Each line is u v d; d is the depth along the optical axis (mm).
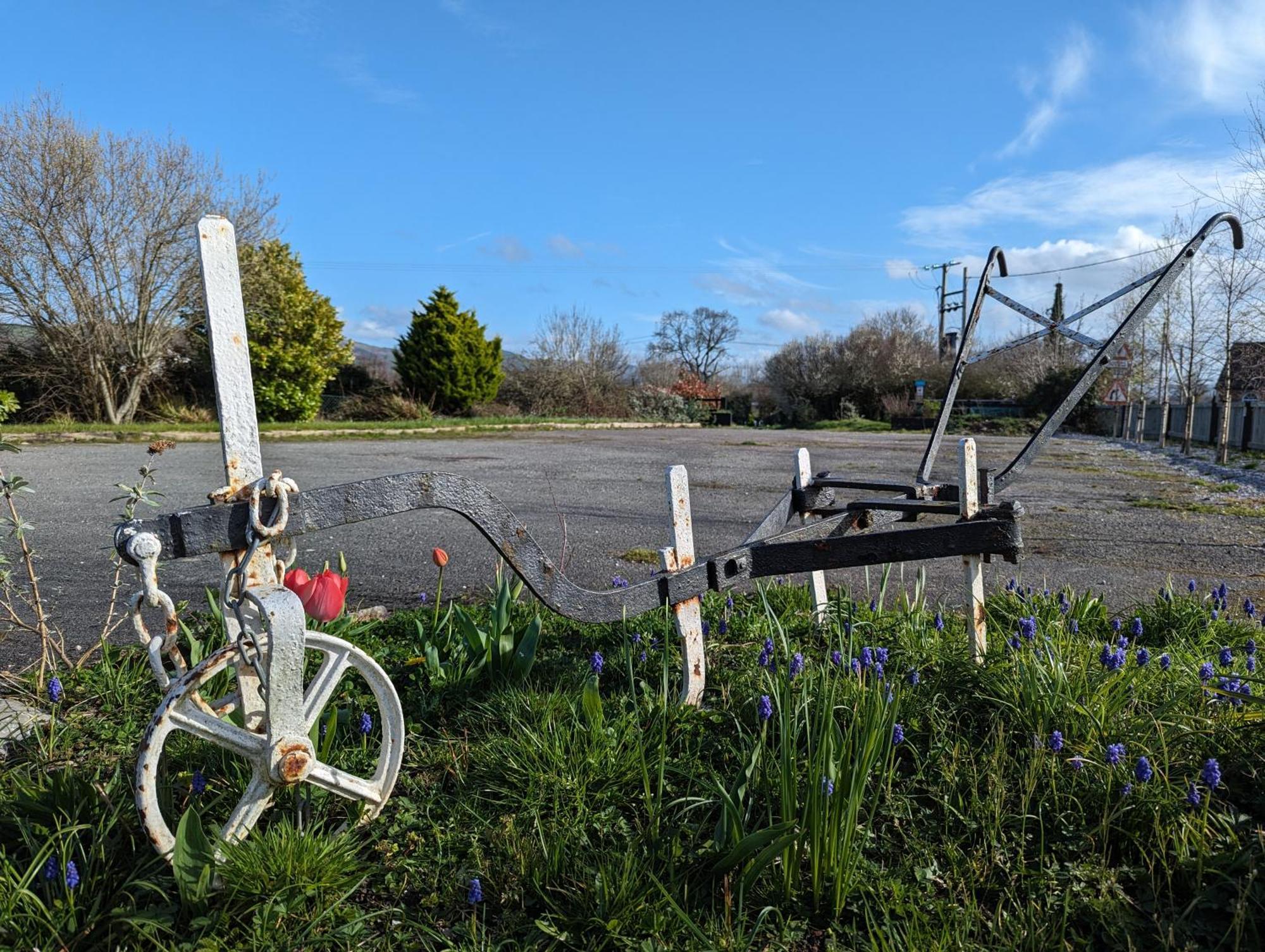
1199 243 3475
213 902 1937
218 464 12891
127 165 23125
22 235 22109
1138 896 2062
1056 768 2408
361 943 1914
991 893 2109
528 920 2006
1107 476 13133
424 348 33094
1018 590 3930
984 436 30016
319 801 2334
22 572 5395
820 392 48281
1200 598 4574
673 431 30984
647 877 2064
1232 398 22234
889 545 2912
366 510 2102
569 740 2598
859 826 2242
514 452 17125
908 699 2799
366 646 3494
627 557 6141
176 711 1863
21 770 2531
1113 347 3566
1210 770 2168
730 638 3697
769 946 1924
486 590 4883
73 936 1839
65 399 24062
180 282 24297
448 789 2539
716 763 2645
